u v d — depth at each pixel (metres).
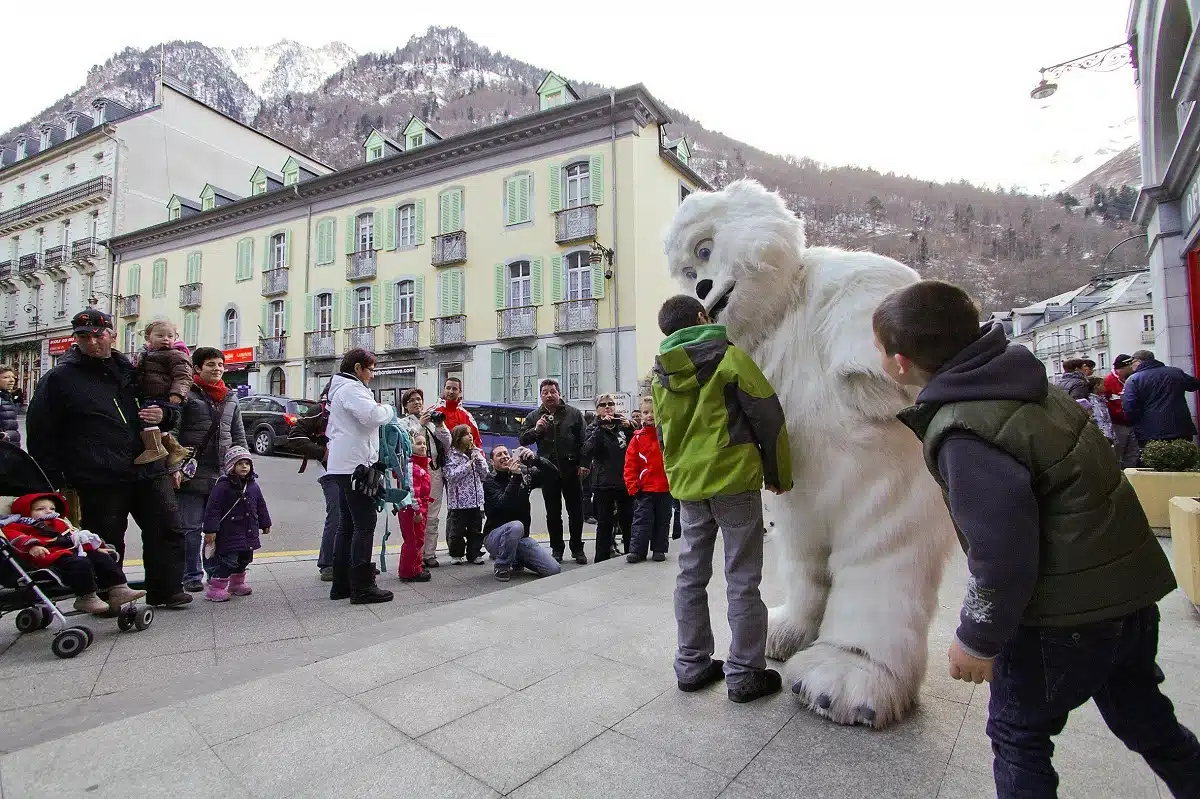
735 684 2.45
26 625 3.66
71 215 34.41
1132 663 1.45
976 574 1.32
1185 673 2.64
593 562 6.38
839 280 2.46
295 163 29.48
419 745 2.13
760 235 2.55
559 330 21.00
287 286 26.98
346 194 25.83
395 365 24.31
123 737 2.18
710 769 1.96
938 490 2.32
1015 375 1.38
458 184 23.30
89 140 33.25
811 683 2.31
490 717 2.33
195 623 4.00
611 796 1.83
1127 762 1.98
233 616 4.17
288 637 3.76
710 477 2.36
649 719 2.30
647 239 20.98
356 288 25.48
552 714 2.35
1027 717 1.40
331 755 2.06
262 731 2.23
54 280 35.41
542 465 6.18
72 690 2.92
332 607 4.43
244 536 4.63
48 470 3.74
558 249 21.41
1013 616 1.29
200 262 29.66
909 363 1.54
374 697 2.51
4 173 37.78
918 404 1.46
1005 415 1.34
